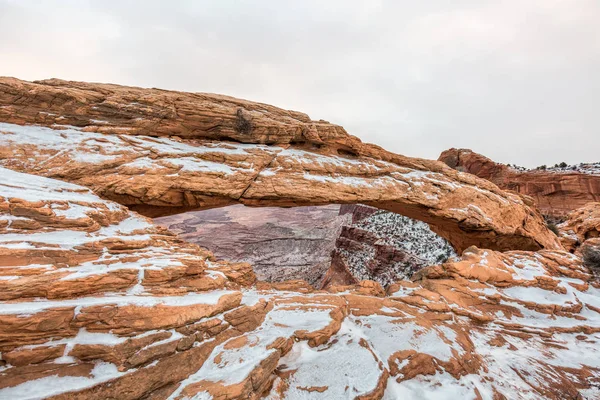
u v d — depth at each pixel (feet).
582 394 18.25
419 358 18.34
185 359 13.79
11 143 33.04
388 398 14.96
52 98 38.75
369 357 17.39
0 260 15.34
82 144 36.91
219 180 40.57
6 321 11.48
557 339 25.22
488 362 20.67
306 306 22.70
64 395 10.47
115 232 25.12
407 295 29.43
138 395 11.55
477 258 36.37
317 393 14.08
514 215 60.13
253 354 14.87
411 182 54.34
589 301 31.32
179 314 15.64
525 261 38.63
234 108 50.34
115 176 34.91
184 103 46.70
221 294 19.85
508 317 28.09
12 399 9.88
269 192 42.75
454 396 15.83
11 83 36.94
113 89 45.16
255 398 12.31
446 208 53.11
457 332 23.50
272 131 51.62
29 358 11.41
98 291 15.97
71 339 12.63
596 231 60.54
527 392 17.75
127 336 13.57
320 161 51.44
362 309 24.31
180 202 39.78
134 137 42.04
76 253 18.80
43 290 14.12
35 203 21.95
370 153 59.16
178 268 19.98
